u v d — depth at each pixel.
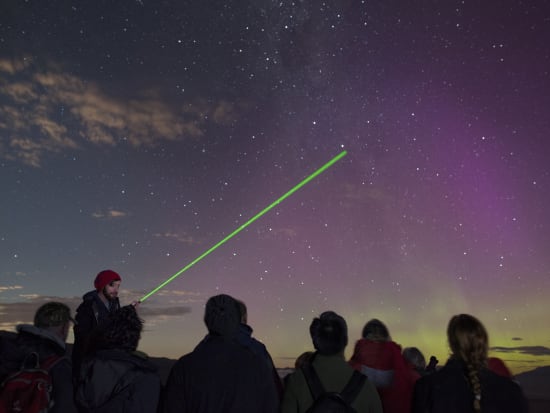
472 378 3.38
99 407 3.43
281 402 3.84
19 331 3.84
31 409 3.56
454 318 3.62
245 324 4.46
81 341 6.13
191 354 3.58
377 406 3.69
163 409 3.52
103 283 6.52
